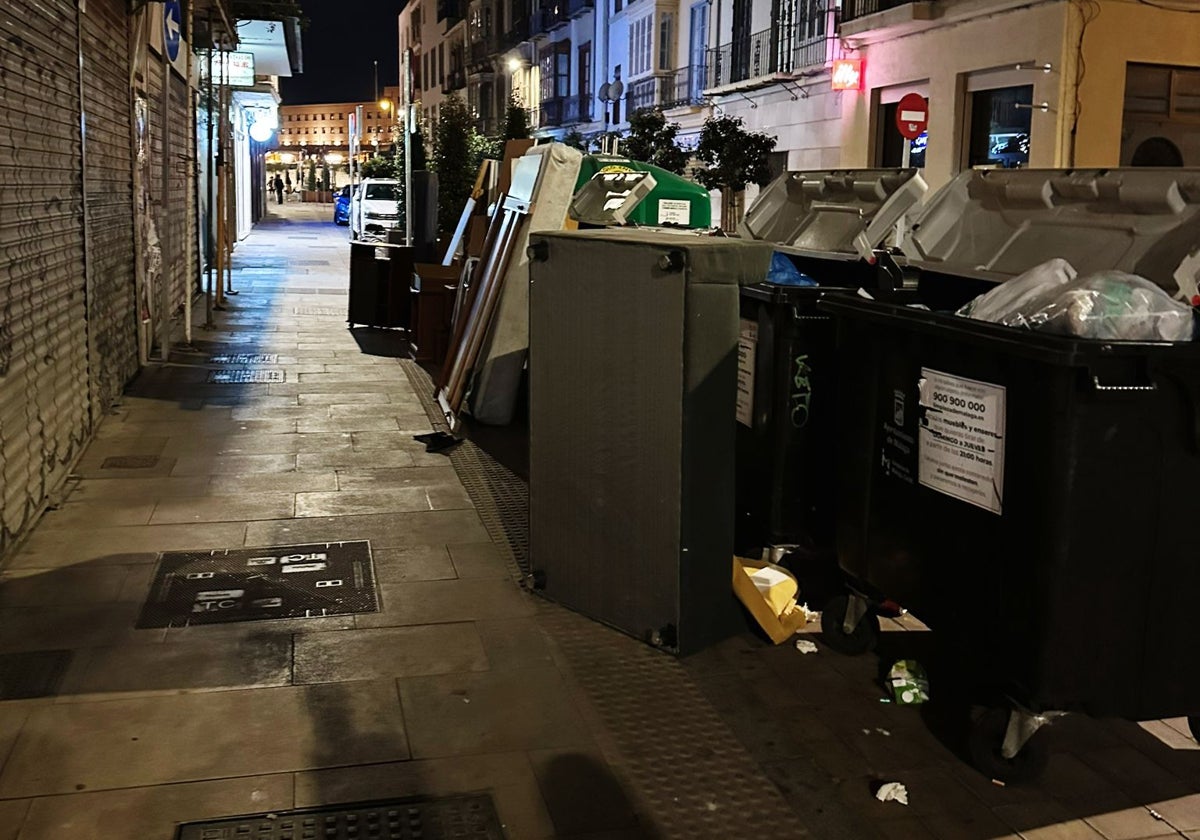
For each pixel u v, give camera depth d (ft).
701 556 15.01
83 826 10.67
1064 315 11.02
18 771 11.60
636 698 13.80
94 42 26.96
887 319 13.37
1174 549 11.25
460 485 23.13
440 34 225.76
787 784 11.93
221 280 53.72
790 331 16.75
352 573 17.85
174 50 42.83
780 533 17.28
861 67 72.84
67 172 23.24
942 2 63.00
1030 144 55.88
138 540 19.12
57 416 21.97
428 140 83.35
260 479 23.18
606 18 125.18
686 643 15.02
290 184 366.22
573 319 15.80
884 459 13.85
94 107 26.99
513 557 18.83
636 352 14.92
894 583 13.74
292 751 12.22
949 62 63.16
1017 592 11.46
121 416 28.73
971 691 14.26
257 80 113.09
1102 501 10.99
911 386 13.20
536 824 11.00
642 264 14.60
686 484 14.64
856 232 19.72
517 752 12.37
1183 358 10.72
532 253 16.33
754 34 87.76
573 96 139.33
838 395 14.83
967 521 12.27
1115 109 55.01
